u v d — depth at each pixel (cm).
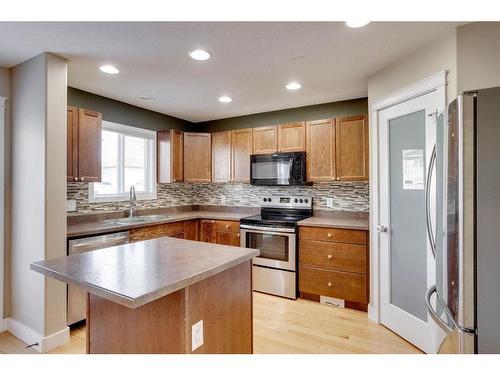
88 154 278
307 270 315
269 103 364
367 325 260
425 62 210
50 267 139
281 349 221
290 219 346
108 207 342
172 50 218
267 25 184
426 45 209
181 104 369
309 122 346
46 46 210
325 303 307
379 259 262
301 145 352
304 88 307
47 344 218
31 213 227
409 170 230
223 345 150
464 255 114
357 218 344
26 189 232
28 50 216
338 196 357
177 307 128
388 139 251
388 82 248
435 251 172
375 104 262
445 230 134
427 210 182
